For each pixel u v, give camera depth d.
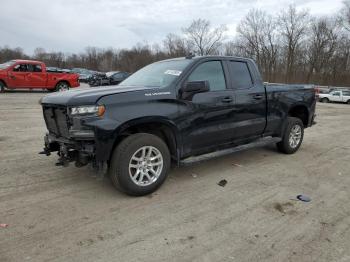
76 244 2.98
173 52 68.88
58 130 4.22
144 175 4.11
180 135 4.35
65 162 4.06
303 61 60.75
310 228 3.37
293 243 3.08
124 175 3.89
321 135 9.02
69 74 19.42
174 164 4.54
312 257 2.86
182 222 3.45
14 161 5.41
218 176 4.94
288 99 6.10
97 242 3.02
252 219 3.55
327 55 58.72
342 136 8.98
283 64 62.53
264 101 5.55
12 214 3.53
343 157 6.34
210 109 4.65
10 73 17.28
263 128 5.66
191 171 5.14
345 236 3.22
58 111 4.07
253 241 3.10
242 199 4.09
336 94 32.72
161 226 3.35
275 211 3.76
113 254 2.85
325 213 3.73
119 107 3.79
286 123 6.15
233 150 5.09
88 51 87.44
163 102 4.14
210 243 3.05
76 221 3.41
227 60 5.12
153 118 4.01
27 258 2.75
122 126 3.78
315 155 6.44
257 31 63.31
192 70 4.55
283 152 6.42
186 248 2.96
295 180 4.85
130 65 74.94
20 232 3.16
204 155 4.78
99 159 3.74
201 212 3.70
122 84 4.99
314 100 6.82
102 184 4.46
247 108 5.23
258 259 2.81
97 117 3.67
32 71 17.92
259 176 4.99
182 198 4.07
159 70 4.84
